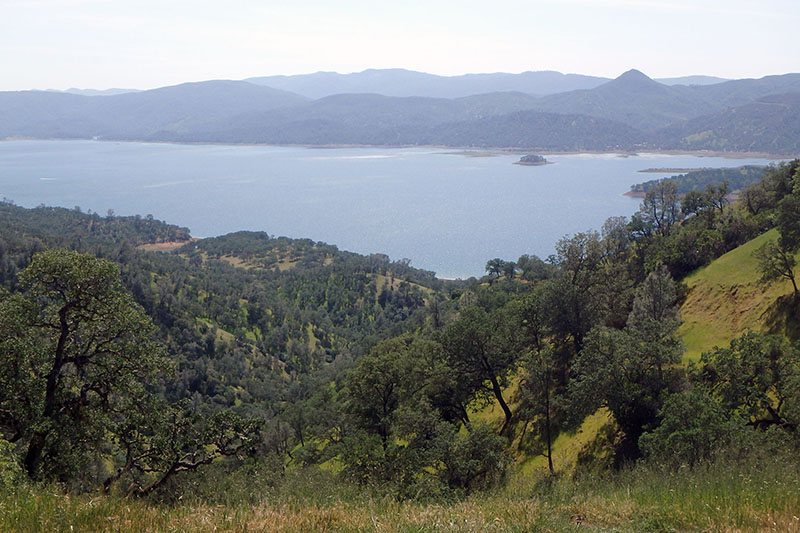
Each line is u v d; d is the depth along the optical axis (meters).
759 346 31.33
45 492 10.12
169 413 19.94
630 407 35.69
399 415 33.59
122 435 19.19
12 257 141.75
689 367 36.31
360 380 41.97
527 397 39.97
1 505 8.70
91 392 21.03
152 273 177.12
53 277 19.38
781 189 76.69
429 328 91.25
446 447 28.19
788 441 22.53
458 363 46.62
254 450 19.66
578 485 13.62
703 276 59.84
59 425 18.12
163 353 21.84
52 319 20.12
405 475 26.38
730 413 29.02
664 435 25.64
